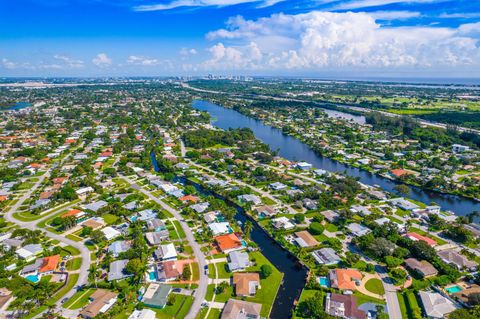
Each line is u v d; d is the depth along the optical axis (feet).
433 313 391.45
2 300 417.28
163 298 420.77
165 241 569.23
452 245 565.12
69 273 479.00
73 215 636.48
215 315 400.26
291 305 428.97
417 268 480.23
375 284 457.27
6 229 608.19
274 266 511.81
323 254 524.93
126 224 625.82
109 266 485.97
